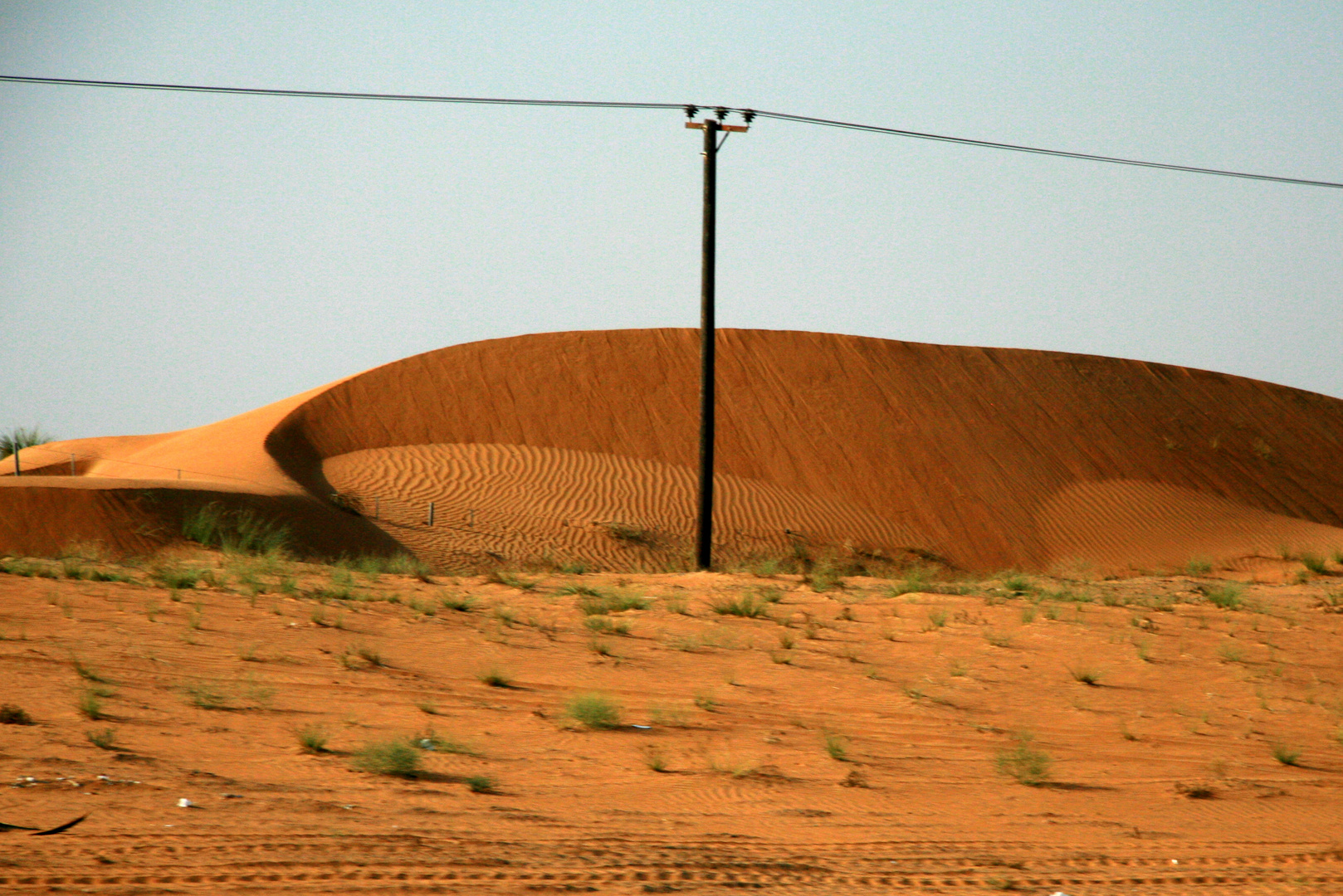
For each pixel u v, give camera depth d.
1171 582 18.52
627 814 6.32
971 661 11.38
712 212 20.72
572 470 48.22
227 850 5.09
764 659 11.32
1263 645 12.36
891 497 49.78
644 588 16.09
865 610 14.25
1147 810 6.86
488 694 9.50
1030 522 49.25
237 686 9.05
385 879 4.81
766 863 5.43
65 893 4.44
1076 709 9.71
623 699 9.59
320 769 6.89
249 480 39.16
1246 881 5.41
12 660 9.36
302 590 14.21
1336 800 7.20
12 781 6.06
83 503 29.09
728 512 46.12
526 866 5.12
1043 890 5.18
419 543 37.47
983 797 7.06
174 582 13.80
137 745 7.11
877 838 6.04
